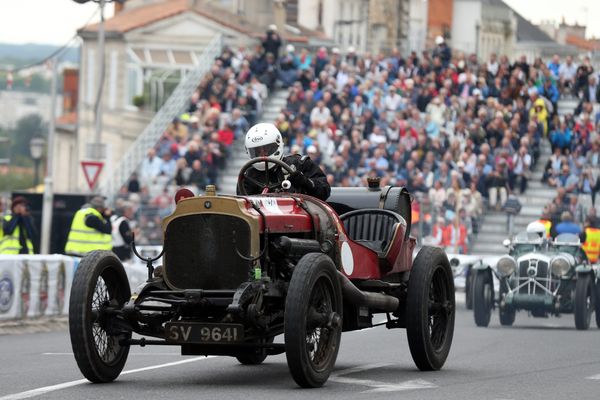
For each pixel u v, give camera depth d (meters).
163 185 77.94
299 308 21.25
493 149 77.12
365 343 34.12
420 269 25.48
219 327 21.67
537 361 28.69
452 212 70.62
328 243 23.39
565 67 85.88
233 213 22.33
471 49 102.62
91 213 49.41
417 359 25.59
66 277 43.41
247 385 22.75
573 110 84.88
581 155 77.31
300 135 78.44
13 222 49.53
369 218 26.44
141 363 27.52
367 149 76.88
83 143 115.56
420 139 76.56
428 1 151.50
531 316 53.47
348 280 23.27
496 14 161.50
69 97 154.50
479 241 72.75
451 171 73.06
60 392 21.38
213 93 84.19
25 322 40.59
